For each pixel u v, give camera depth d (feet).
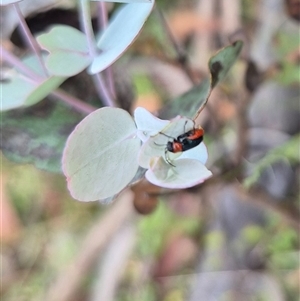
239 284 1.65
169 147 0.64
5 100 0.81
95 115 0.62
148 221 1.67
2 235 1.91
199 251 1.70
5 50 0.82
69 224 1.89
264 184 1.46
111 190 0.66
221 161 1.26
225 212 1.63
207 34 1.52
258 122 1.47
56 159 0.89
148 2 0.64
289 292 1.62
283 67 1.30
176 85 1.51
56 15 0.94
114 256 1.68
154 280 1.72
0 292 1.89
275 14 1.42
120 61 1.02
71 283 1.68
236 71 1.26
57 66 0.72
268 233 1.64
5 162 1.83
